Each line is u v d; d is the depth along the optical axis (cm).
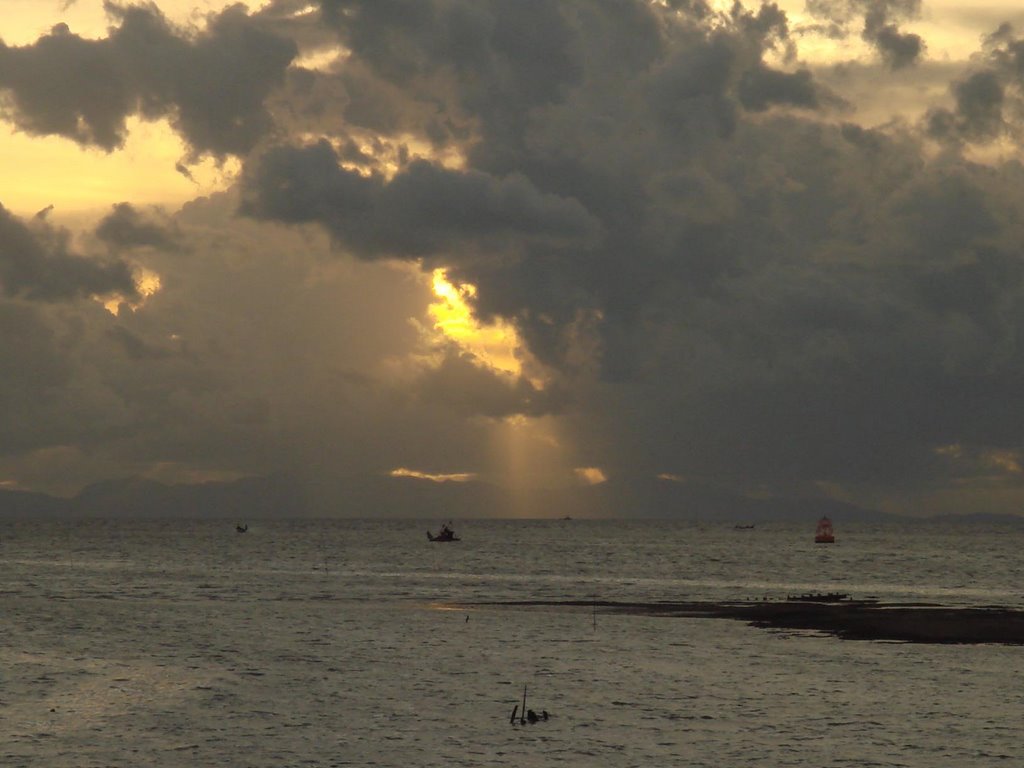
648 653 11462
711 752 7512
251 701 9031
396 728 8138
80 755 7419
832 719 8431
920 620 14525
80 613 15375
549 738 7862
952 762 7312
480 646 11956
